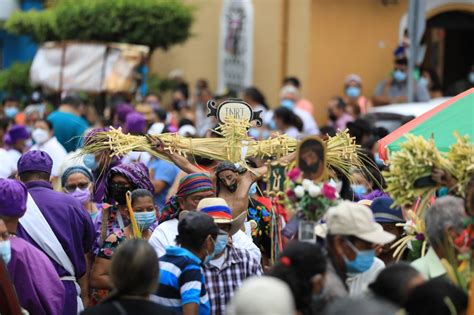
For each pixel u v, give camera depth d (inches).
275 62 1363.2
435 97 1307.8
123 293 374.3
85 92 1305.4
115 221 544.1
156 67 1558.8
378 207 504.4
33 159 530.6
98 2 1378.0
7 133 982.4
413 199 471.8
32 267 480.7
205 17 1487.5
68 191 603.5
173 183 706.8
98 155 586.2
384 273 370.6
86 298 552.4
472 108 540.7
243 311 303.1
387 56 1348.4
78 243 527.8
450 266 417.7
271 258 521.0
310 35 1311.5
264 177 534.6
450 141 515.2
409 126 542.3
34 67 1359.5
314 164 438.3
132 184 542.0
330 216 410.0
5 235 455.2
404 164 461.4
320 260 378.6
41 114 1219.9
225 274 465.4
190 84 1518.2
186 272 436.8
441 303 348.8
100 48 1289.4
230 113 569.9
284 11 1352.1
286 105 1177.4
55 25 1409.9
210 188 499.2
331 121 1144.8
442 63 1448.1
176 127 1040.2
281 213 508.1
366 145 764.0
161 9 1376.7
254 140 568.4
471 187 435.5
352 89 1230.9
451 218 422.0
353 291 412.8
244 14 1414.9
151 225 542.3
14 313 439.8
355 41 1334.9
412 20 934.4
